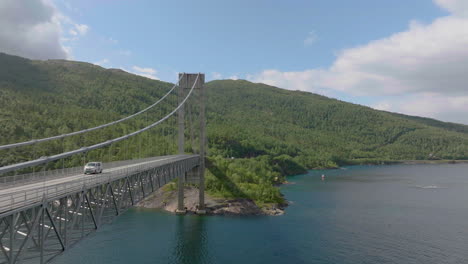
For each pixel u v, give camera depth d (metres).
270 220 70.44
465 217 73.19
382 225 66.31
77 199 27.39
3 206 19.00
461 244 54.69
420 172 191.62
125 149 110.06
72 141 111.50
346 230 62.56
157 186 44.97
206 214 75.19
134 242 53.38
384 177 161.75
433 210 80.62
